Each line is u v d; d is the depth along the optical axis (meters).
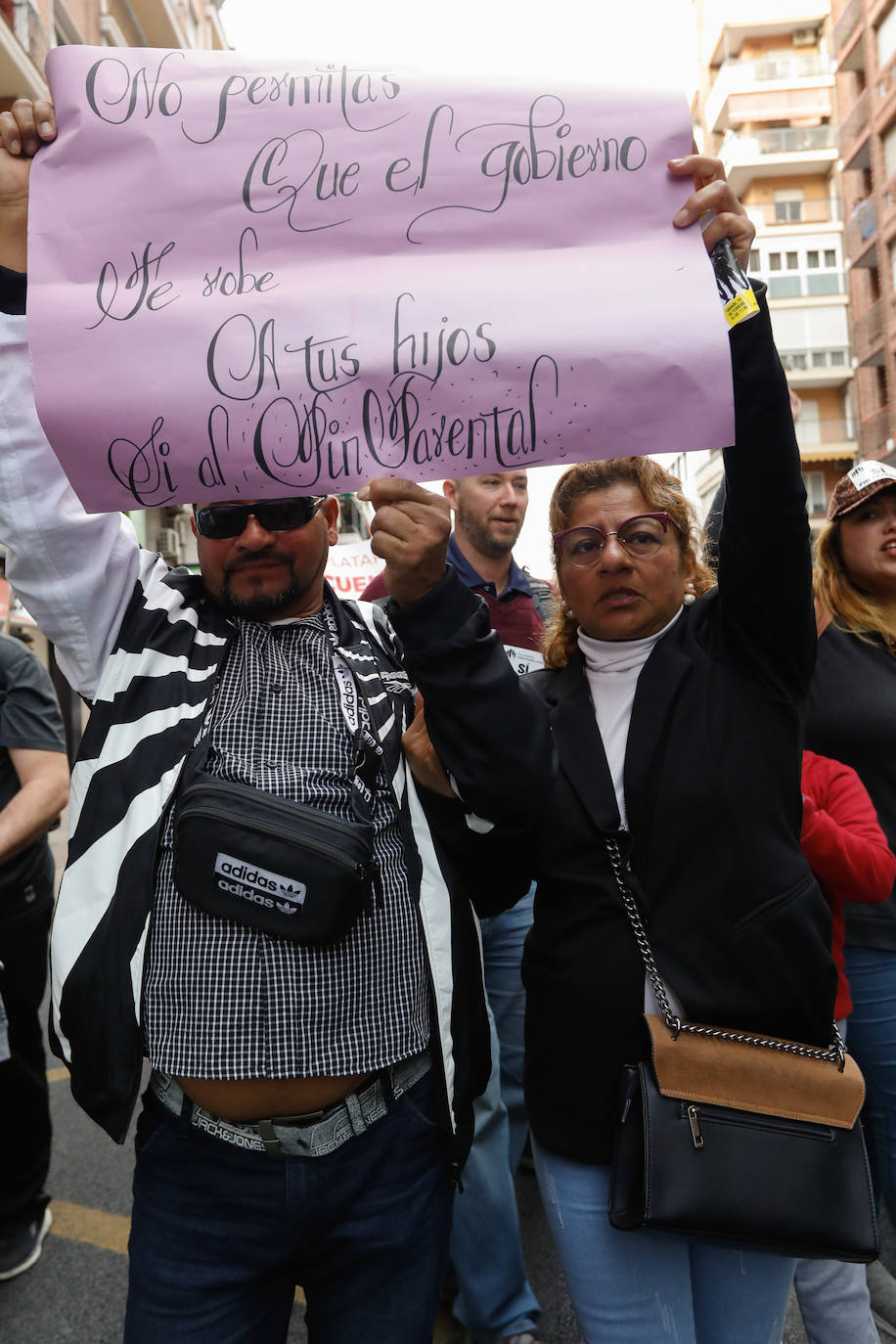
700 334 1.36
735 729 1.48
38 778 2.49
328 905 1.30
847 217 34.12
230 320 1.36
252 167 1.39
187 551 19.30
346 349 1.35
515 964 2.57
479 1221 2.20
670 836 1.46
